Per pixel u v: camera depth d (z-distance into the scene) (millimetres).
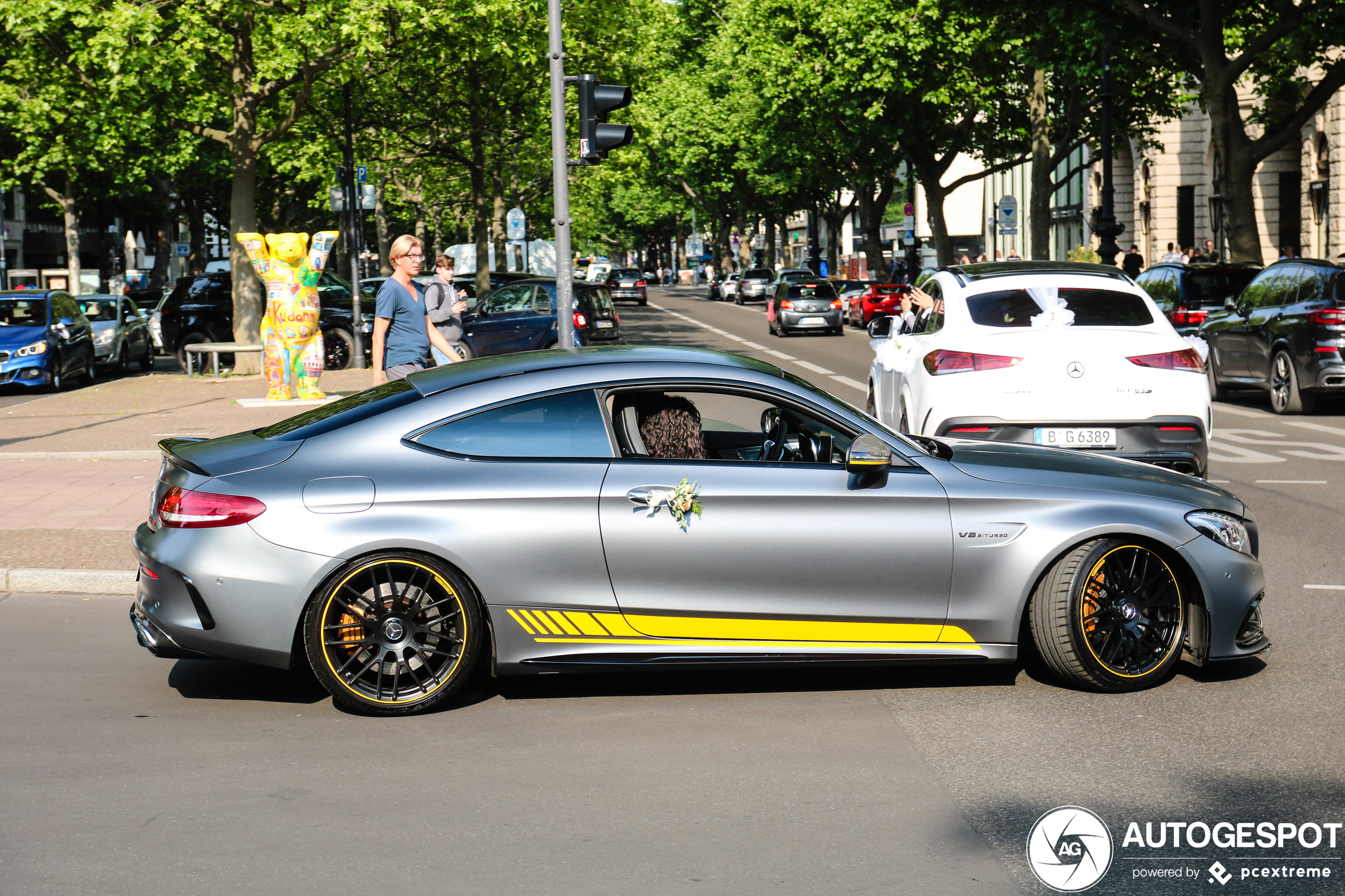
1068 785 4742
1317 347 16641
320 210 59250
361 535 5500
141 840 4301
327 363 26422
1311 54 26156
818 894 3844
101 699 5980
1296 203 42781
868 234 51125
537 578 5590
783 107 43000
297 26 23406
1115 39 29562
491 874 4000
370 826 4410
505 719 5625
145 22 22609
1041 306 9953
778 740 5293
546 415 5742
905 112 40156
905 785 4758
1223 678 6086
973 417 9539
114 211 62000
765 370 5957
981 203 89062
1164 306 21172
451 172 50719
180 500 5621
